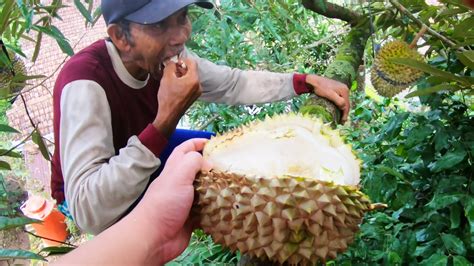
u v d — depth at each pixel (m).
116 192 1.09
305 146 1.05
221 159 1.03
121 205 1.12
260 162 1.03
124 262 0.80
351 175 1.02
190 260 1.65
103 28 4.02
